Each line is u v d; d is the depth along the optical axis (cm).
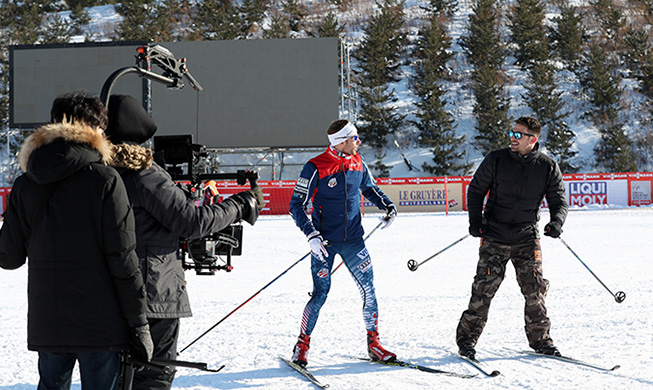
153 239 222
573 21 3656
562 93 3422
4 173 2969
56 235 186
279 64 2112
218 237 260
